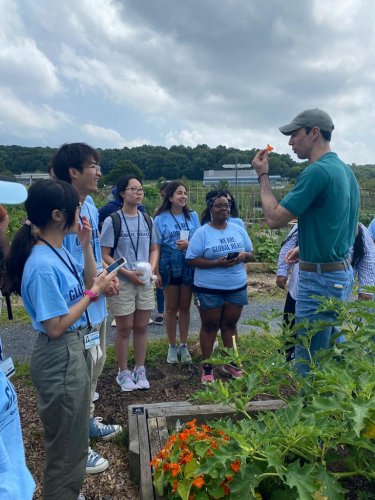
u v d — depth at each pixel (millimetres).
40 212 2035
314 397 1814
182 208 4473
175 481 1978
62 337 2123
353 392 1990
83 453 2186
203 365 3912
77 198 2133
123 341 3721
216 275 3777
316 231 2727
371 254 3678
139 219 3775
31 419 3283
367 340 2361
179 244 4152
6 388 1269
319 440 2123
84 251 2658
